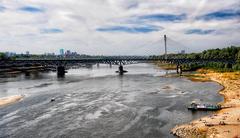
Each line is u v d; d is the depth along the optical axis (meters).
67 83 149.12
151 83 142.88
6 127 65.50
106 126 65.06
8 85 142.50
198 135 54.06
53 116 74.56
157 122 66.75
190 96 99.75
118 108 82.25
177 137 55.94
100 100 95.06
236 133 52.94
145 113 75.56
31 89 126.06
